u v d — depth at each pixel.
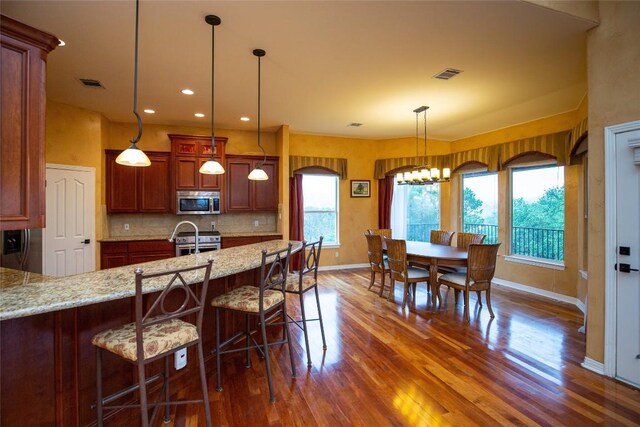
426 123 5.39
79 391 1.78
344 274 6.19
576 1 2.41
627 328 2.40
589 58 2.59
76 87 3.78
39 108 1.75
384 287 5.20
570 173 4.45
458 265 3.91
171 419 2.02
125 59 3.08
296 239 6.19
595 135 2.56
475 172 6.07
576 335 3.30
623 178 2.40
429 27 2.53
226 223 5.85
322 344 3.10
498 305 4.31
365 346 3.06
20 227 1.69
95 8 2.28
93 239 4.62
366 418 2.02
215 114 4.89
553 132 4.72
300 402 2.19
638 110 2.31
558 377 2.49
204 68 3.29
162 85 3.74
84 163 4.55
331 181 6.73
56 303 1.49
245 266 2.37
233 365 2.71
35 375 1.61
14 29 1.65
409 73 3.41
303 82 3.66
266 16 2.38
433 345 3.07
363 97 4.15
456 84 3.70
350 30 2.58
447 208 6.45
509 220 5.40
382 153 6.77
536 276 4.88
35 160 1.74
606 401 2.18
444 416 2.03
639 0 2.30
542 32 2.60
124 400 1.98
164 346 1.67
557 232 4.75
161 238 4.96
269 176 5.78
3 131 1.64
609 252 2.47
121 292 1.67
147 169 5.15
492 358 2.81
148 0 2.19
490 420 1.99
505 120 5.13
